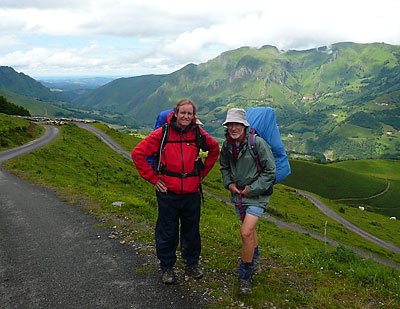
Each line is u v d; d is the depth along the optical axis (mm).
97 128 95625
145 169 3957
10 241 6426
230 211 29891
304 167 137125
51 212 9164
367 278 4805
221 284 4320
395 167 167750
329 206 83000
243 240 4023
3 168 21562
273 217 45688
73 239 6445
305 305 3900
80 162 33656
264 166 4043
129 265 4945
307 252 6316
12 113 106062
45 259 5320
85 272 4723
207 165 4301
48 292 4113
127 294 4020
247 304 3826
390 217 97375
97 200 11102
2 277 4609
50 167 25000
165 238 4172
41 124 78125
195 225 4371
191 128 3984
